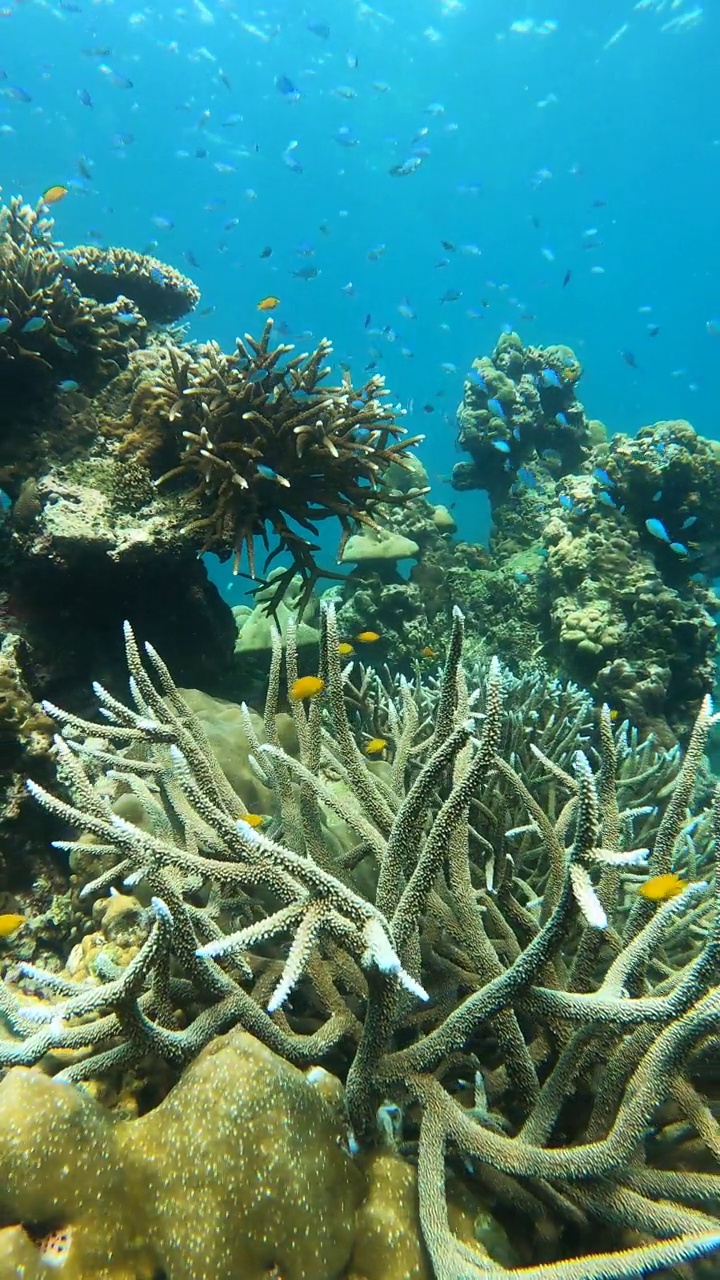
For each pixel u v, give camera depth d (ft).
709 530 29.81
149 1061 6.89
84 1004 5.65
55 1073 6.59
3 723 11.83
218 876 6.30
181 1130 5.28
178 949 6.20
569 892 5.28
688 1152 6.46
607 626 26.14
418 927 7.72
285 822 8.74
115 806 10.73
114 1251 4.94
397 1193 5.55
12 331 18.01
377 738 16.60
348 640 26.00
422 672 28.22
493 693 6.21
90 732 8.32
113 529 16.19
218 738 12.25
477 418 42.04
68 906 11.50
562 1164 5.52
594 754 15.43
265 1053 5.58
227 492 16.52
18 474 17.87
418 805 6.45
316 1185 5.16
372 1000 5.65
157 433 17.75
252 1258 4.93
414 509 35.53
